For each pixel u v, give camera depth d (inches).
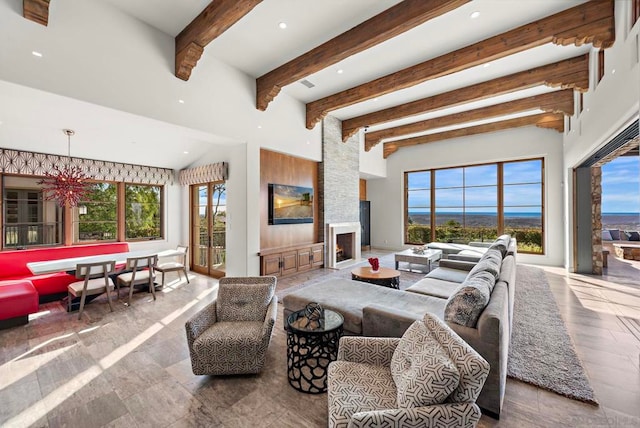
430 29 141.7
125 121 143.5
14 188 175.5
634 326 122.4
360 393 58.2
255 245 196.4
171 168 244.4
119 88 128.8
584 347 104.7
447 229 339.3
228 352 85.7
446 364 49.5
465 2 111.7
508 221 296.4
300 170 242.1
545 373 87.7
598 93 145.6
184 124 153.6
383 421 45.9
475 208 318.3
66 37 113.9
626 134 130.0
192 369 86.1
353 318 98.7
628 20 107.6
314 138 250.2
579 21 125.4
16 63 102.7
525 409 73.1
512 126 280.7
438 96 218.5
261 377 88.2
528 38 136.9
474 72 183.5
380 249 385.4
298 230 240.1
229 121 178.1
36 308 131.6
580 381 83.5
